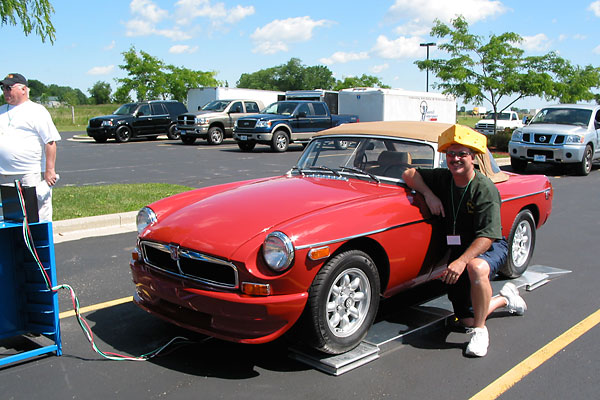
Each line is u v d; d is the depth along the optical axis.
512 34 19.09
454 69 18.80
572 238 7.00
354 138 4.58
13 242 3.53
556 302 4.62
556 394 3.08
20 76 4.80
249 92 27.39
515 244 4.98
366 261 3.46
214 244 3.27
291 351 3.60
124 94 30.88
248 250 3.17
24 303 3.60
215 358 3.53
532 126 14.54
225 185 4.68
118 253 6.01
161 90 31.05
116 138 22.53
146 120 23.33
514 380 3.24
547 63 19.61
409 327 3.90
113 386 3.15
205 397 3.03
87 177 12.27
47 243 3.38
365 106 22.92
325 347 3.32
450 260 3.98
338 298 3.38
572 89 19.86
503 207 4.62
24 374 3.29
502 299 4.16
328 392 3.08
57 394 3.06
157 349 3.65
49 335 3.63
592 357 3.56
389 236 3.59
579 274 5.45
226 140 24.72
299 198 3.75
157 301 3.64
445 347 3.71
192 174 12.88
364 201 3.69
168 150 19.19
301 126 19.12
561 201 10.00
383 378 3.25
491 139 19.67
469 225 3.73
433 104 25.08
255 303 3.08
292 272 3.10
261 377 3.26
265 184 4.27
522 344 3.76
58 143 22.31
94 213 7.50
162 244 3.50
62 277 5.16
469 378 3.26
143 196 8.91
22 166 4.91
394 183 4.16
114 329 3.99
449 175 3.81
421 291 4.76
